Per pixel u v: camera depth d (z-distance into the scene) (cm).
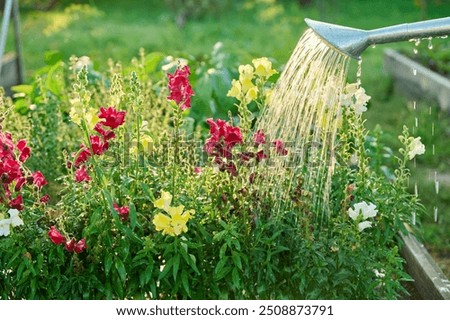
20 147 354
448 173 657
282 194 348
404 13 1556
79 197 346
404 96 912
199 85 548
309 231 338
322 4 1450
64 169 469
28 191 362
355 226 336
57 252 341
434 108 799
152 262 333
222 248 330
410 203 374
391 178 516
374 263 343
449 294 392
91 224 333
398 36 317
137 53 1129
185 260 336
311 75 332
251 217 345
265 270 338
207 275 346
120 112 339
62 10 1395
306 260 332
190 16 1469
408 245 445
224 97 550
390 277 342
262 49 1135
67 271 341
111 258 334
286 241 345
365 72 1030
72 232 346
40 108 492
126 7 1639
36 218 351
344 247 337
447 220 557
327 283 335
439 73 892
